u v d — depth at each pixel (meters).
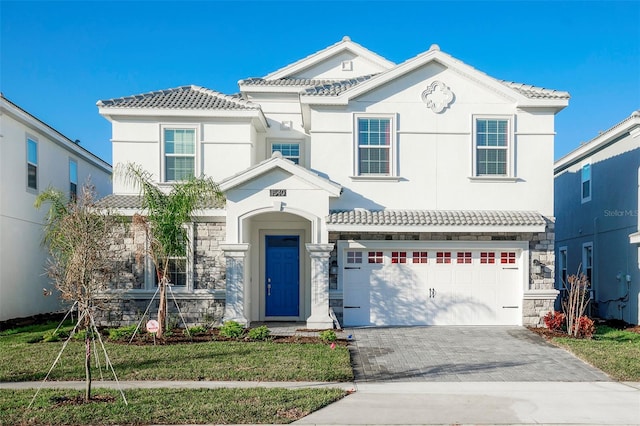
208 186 14.36
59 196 14.43
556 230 24.81
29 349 12.07
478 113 16.11
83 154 22.78
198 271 15.61
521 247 15.73
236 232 15.11
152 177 16.77
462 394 9.13
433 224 15.11
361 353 12.27
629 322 17.55
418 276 15.82
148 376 9.90
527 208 16.05
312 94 15.80
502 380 10.16
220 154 16.97
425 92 16.09
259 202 15.19
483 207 16.06
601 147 19.73
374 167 16.09
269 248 16.77
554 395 9.12
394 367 11.06
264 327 13.67
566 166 23.30
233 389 9.11
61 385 9.40
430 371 10.76
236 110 16.72
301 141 18.97
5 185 16.86
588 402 8.71
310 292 16.64
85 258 9.03
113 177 16.48
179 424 7.49
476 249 15.83
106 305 14.52
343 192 15.95
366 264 15.80
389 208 15.99
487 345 13.12
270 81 20.00
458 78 16.17
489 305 15.80
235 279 14.91
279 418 7.68
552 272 15.78
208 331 14.43
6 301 16.89
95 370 10.26
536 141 16.14
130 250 15.51
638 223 17.11
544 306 15.69
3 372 10.12
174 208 13.34
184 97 17.89
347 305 15.68
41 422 7.43
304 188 15.24
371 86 15.87
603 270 19.64
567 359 11.80
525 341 13.60
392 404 8.51
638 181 17.12
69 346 12.41
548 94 16.06
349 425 7.53
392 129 16.05
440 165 16.08
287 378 9.91
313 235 15.20
